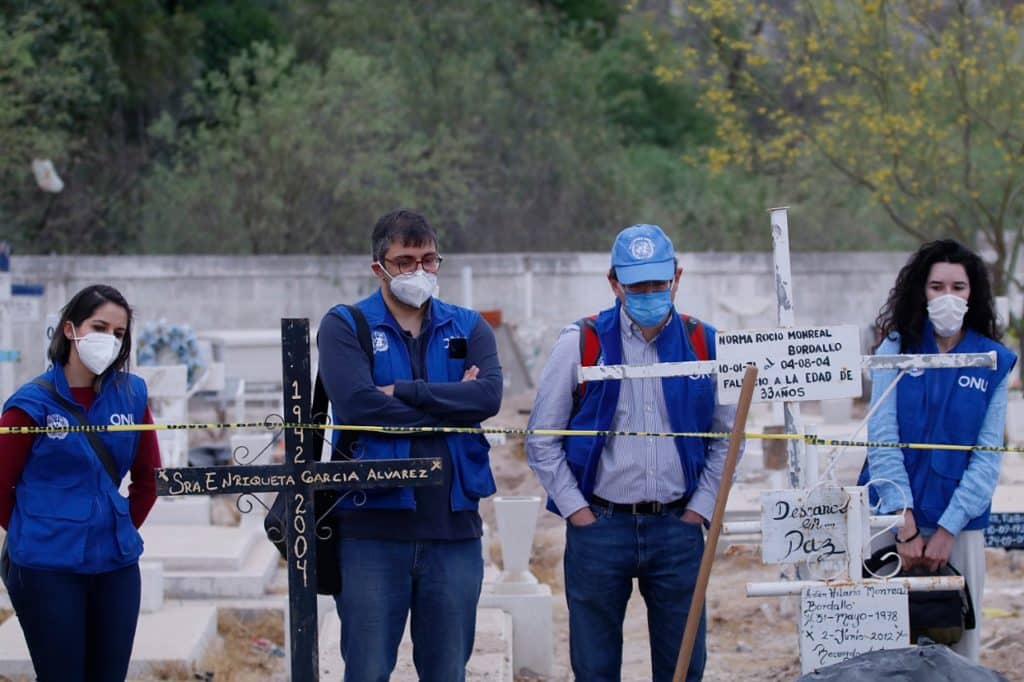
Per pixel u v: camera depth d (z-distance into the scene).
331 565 5.17
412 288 5.18
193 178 34.00
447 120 37.44
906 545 5.90
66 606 5.29
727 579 11.58
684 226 38.25
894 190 21.03
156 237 33.41
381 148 33.53
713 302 30.41
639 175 39.88
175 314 28.30
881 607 5.61
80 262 27.52
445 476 5.20
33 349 26.81
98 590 5.45
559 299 29.88
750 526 5.69
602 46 47.00
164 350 16.70
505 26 40.19
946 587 5.62
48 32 32.03
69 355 5.37
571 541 5.64
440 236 35.38
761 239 37.41
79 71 33.03
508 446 17.58
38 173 27.19
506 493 15.04
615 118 44.97
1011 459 14.18
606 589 5.57
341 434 5.24
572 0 48.56
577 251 37.44
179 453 14.23
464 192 34.16
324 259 28.92
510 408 20.98
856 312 31.30
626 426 5.55
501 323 24.42
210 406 23.41
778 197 37.28
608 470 5.52
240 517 12.14
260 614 9.61
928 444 5.83
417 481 4.89
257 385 22.45
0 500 5.29
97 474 5.36
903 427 5.96
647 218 38.00
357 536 5.12
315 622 4.88
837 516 5.59
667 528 5.54
